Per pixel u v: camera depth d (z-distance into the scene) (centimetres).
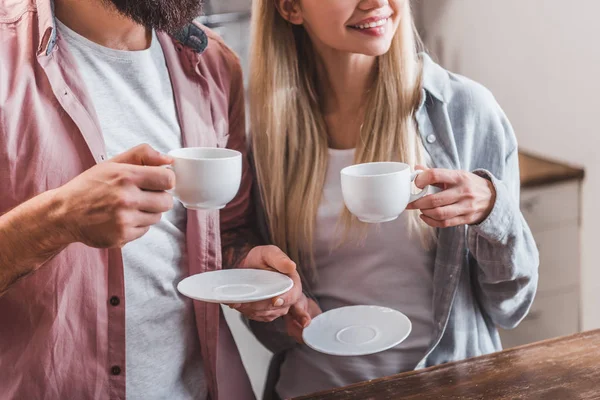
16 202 127
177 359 145
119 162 111
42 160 127
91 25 135
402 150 157
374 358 162
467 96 157
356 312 147
